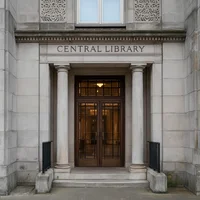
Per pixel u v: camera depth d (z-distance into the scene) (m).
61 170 9.85
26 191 8.97
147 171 9.76
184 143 9.84
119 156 11.51
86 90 11.70
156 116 9.97
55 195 8.49
